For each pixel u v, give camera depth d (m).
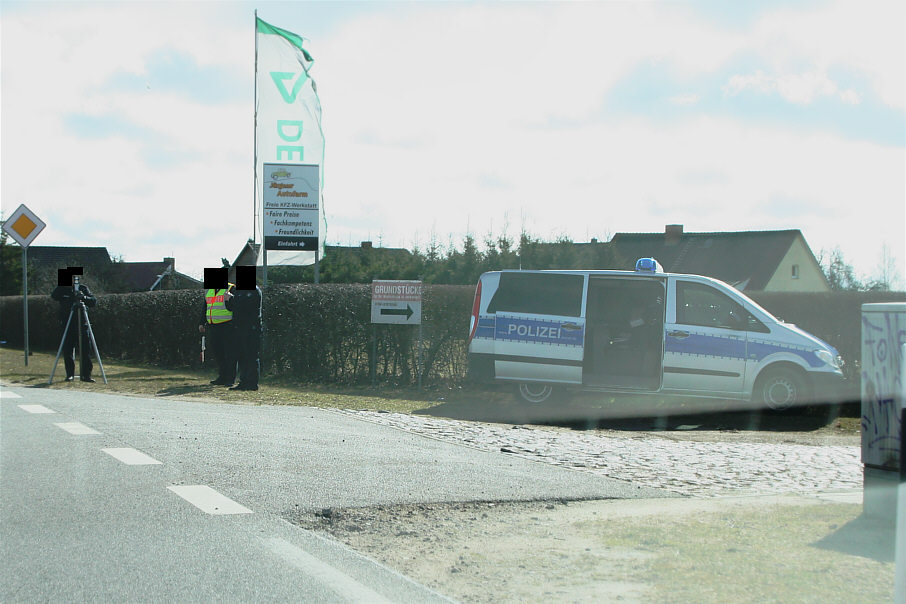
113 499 6.63
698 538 5.85
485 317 14.20
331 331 16.72
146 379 17.17
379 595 4.65
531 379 13.95
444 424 11.54
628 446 10.29
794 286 55.66
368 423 11.30
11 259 49.66
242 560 5.21
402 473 7.94
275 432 10.16
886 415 6.19
